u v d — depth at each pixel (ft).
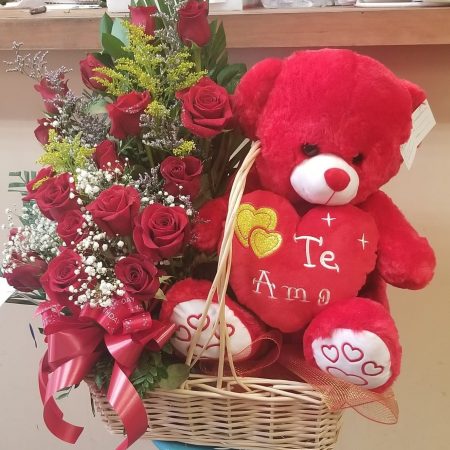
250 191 2.50
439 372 3.76
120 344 2.12
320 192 2.18
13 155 3.79
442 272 3.52
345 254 2.21
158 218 2.12
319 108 2.14
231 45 2.96
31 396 4.27
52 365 2.22
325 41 2.89
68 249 2.15
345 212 2.28
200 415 2.38
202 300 2.27
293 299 2.23
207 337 2.25
